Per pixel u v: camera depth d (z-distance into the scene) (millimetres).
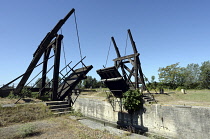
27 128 4496
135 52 17844
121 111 16141
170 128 12031
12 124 5379
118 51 20031
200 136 10359
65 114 7215
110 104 17766
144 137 4957
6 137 4027
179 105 11898
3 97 11391
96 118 19594
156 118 13086
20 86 10344
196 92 22469
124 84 14414
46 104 7648
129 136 4941
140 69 18906
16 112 6227
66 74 9477
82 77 10039
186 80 42844
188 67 50844
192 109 10977
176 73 38062
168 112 12336
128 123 15391
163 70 39625
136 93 14508
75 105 24141
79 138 4137
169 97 18906
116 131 5281
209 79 39250
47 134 4398
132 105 14109
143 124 14008
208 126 10062
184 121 11305
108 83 15258
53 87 8898
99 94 26312
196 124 10648
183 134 11219
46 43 9500
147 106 13914
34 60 9664
